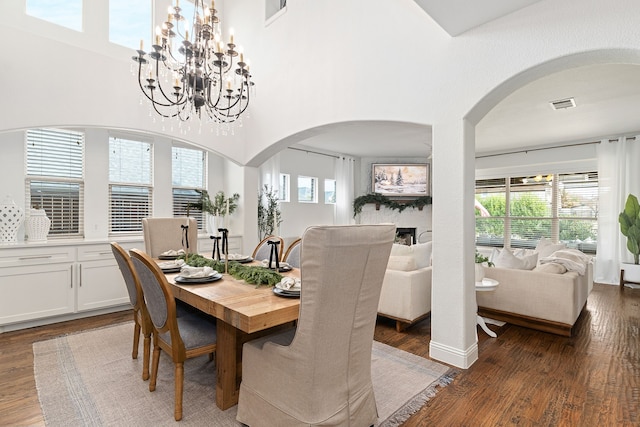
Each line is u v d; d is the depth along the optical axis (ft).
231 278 8.00
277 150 15.16
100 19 12.74
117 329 10.85
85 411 6.39
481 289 10.21
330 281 4.71
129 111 12.55
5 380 7.54
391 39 9.95
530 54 7.28
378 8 10.30
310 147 22.84
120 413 6.33
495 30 7.80
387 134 19.07
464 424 6.16
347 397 5.39
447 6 7.30
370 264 5.16
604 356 9.09
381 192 25.75
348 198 25.41
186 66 8.57
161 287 5.97
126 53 13.33
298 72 13.12
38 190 12.39
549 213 21.48
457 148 8.45
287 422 5.13
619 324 11.80
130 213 14.73
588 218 19.97
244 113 15.84
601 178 18.62
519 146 21.29
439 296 8.76
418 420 6.27
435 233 8.84
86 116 11.62
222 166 18.01
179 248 11.80
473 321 8.82
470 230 8.63
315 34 12.42
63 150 12.89
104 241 12.32
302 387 4.96
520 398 7.02
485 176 24.13
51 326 11.10
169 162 15.88
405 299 10.69
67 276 11.50
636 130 17.26
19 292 10.58
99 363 8.39
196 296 6.52
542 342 10.11
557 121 15.67
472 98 8.18
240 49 8.98
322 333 4.86
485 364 8.59
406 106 9.56
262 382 5.53
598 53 6.54
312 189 23.62
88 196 13.38
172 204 16.05
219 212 16.34
